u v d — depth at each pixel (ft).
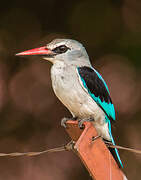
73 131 19.26
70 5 41.75
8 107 40.40
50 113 40.63
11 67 41.04
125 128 40.40
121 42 40.91
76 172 39.24
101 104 23.94
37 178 39.04
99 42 41.32
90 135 17.80
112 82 41.22
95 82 23.65
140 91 40.65
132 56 40.29
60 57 24.14
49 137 40.06
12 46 41.09
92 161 17.63
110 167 18.19
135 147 39.40
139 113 40.37
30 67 41.24
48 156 39.78
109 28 41.47
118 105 41.09
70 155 39.65
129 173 38.27
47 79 41.16
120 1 41.88
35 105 40.70
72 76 23.22
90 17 41.52
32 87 41.04
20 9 41.45
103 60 41.11
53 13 41.68
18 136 40.01
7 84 40.70
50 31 41.55
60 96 23.67
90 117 23.41
